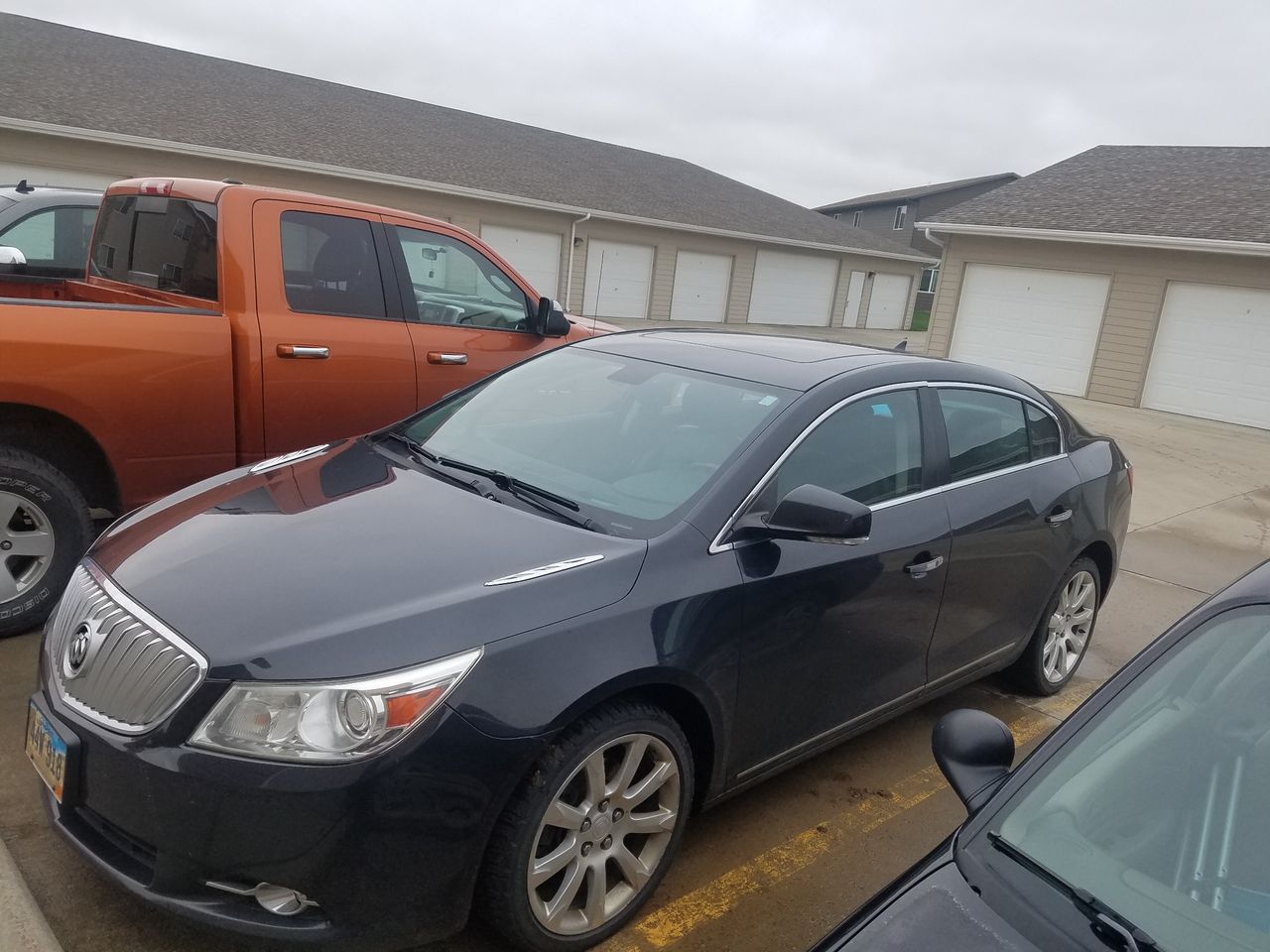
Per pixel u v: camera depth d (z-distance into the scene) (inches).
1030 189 814.5
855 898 120.4
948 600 145.4
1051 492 166.4
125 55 859.4
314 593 97.5
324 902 87.1
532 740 92.1
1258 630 75.4
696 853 127.0
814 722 129.3
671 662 103.6
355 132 891.4
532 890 96.9
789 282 1221.7
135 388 165.2
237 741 86.5
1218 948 61.8
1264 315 625.3
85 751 93.3
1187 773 71.0
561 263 976.3
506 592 98.5
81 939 99.5
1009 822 73.0
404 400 205.8
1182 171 788.0
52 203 287.4
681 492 119.4
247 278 181.9
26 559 163.9
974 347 776.3
